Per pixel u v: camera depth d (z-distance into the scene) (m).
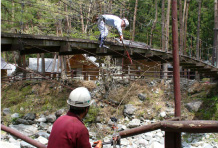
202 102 13.00
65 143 1.66
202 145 10.13
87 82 14.88
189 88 14.12
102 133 11.52
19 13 7.97
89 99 1.84
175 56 3.16
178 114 3.05
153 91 14.15
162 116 12.69
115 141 2.22
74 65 20.66
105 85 13.97
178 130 1.94
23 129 12.09
